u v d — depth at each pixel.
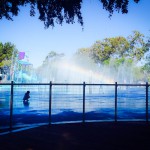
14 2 8.50
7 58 66.19
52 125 9.31
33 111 14.43
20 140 7.01
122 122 10.22
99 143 6.78
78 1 8.41
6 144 6.58
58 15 8.94
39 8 8.95
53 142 6.83
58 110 15.03
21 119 11.53
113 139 7.25
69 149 6.17
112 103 18.94
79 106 17.08
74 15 8.73
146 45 63.44
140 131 8.45
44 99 21.00
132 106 17.53
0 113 13.31
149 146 6.53
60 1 8.63
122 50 67.12
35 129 8.57
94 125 9.48
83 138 7.33
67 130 8.45
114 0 8.09
